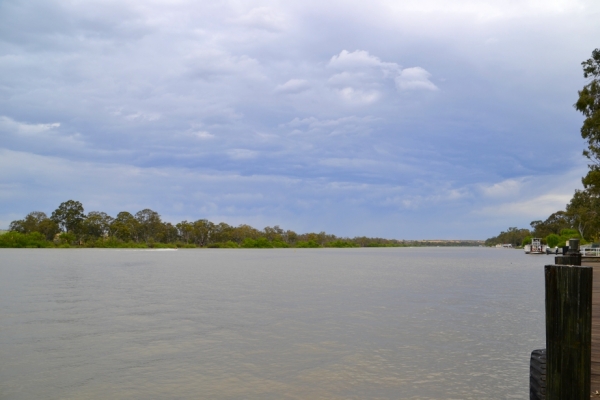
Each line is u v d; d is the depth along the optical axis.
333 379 12.96
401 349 16.31
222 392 11.95
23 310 24.91
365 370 13.79
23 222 149.00
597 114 47.62
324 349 16.34
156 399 11.47
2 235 141.00
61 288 36.41
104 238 158.25
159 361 14.74
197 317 22.88
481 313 24.58
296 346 16.75
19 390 12.06
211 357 15.22
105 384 12.52
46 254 104.69
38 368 13.94
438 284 42.50
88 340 17.58
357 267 71.88
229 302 28.66
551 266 5.23
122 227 160.62
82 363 14.46
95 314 23.66
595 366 7.61
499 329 20.00
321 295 32.91
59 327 20.09
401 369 13.88
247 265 73.31
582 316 5.00
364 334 18.89
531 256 138.12
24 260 77.00
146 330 19.52
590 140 50.41
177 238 189.50
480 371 13.68
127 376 13.21
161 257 100.62
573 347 5.04
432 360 14.90
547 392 5.28
